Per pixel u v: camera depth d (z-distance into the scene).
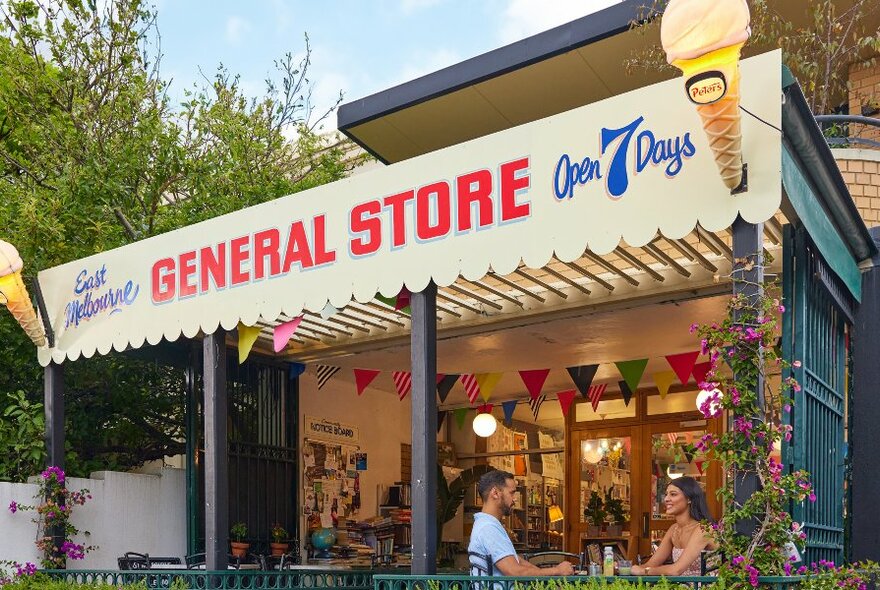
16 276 7.28
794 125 4.34
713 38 3.70
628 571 5.14
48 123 10.59
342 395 10.92
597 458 11.07
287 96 11.77
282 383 9.52
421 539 5.14
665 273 6.60
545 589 4.67
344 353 8.84
